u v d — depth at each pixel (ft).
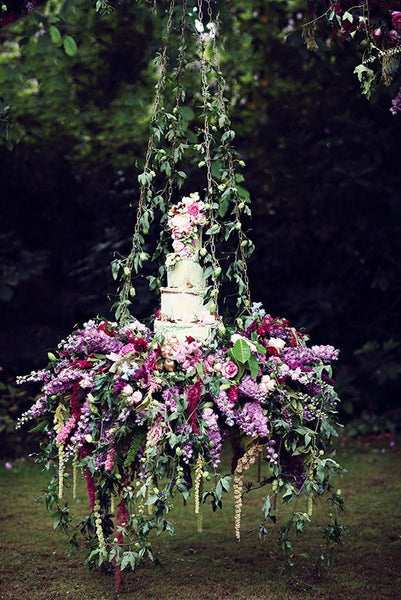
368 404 21.70
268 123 22.31
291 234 21.94
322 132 22.08
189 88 21.34
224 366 9.40
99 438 9.59
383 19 9.87
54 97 21.30
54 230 23.09
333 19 10.21
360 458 18.31
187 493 9.15
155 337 9.59
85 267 22.16
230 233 10.36
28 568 11.23
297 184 21.61
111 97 22.52
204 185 21.27
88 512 13.88
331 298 21.71
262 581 10.71
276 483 9.68
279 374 9.62
